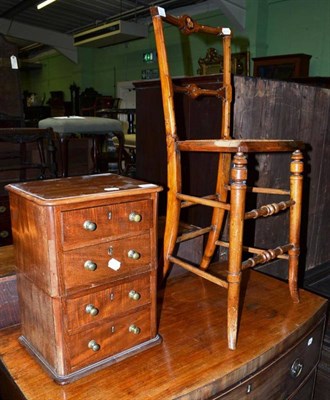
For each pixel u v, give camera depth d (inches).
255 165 67.7
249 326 46.5
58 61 366.3
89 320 35.8
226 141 42.0
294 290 53.2
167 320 47.5
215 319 47.9
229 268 41.6
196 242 62.7
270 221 73.9
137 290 39.0
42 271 33.9
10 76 118.0
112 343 38.2
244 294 55.4
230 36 53.4
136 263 38.2
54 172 99.3
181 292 55.2
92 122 119.6
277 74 162.9
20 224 36.7
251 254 70.2
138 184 39.4
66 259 33.1
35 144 113.0
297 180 50.1
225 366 38.8
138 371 37.5
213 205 44.9
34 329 38.3
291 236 52.0
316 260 90.2
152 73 272.7
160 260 54.9
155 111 73.2
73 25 299.7
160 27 45.6
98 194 34.0
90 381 35.8
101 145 162.2
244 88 61.7
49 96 390.6
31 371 36.9
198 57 233.8
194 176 66.7
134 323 39.6
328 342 62.7
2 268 46.0
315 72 174.4
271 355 42.2
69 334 34.7
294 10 178.2
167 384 35.9
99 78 330.6
